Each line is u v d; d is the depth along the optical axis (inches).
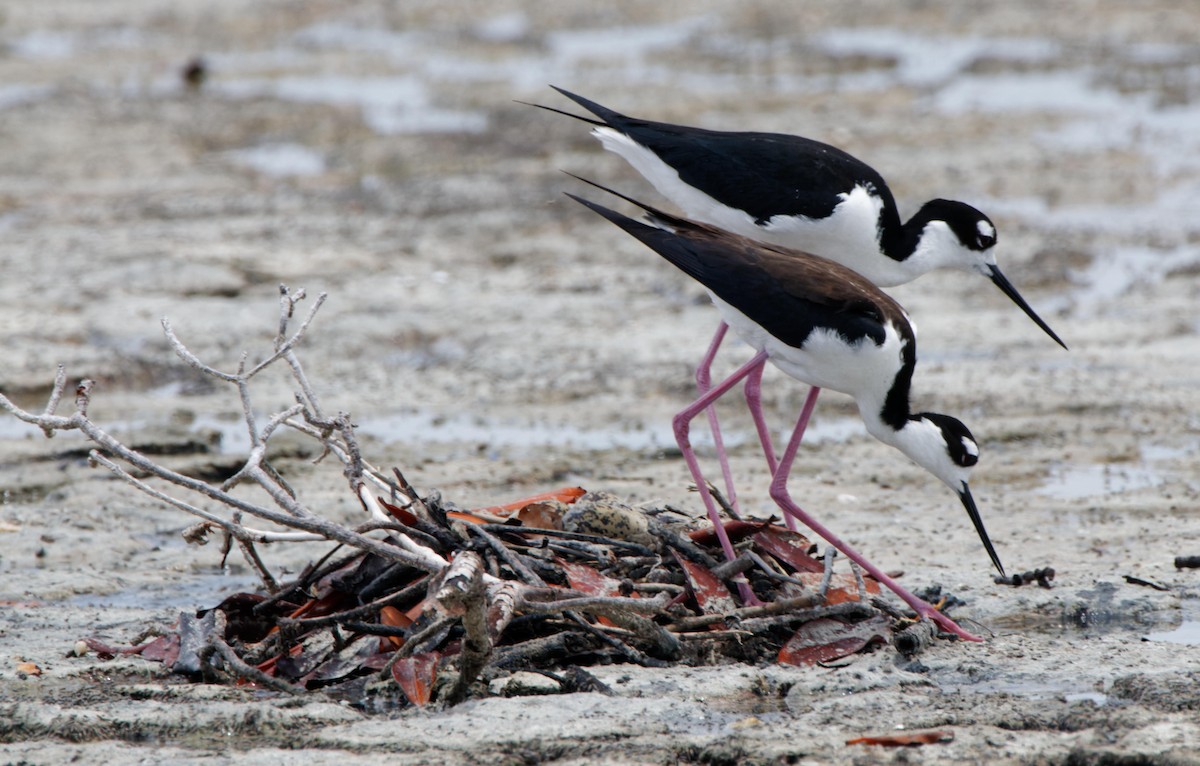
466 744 248.7
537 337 592.4
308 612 296.2
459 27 1384.1
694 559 304.7
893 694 275.1
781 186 375.6
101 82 1149.1
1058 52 1182.3
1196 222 757.9
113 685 278.5
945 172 849.5
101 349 562.3
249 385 539.5
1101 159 872.9
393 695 273.9
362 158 917.2
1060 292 652.7
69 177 869.8
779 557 319.9
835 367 327.6
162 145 945.5
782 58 1207.6
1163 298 638.5
